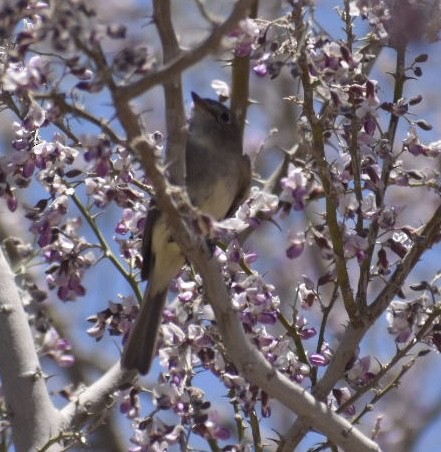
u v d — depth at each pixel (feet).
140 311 34.40
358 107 32.27
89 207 35.81
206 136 38.88
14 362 34.30
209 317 33.94
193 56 24.50
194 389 33.19
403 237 34.78
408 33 31.89
